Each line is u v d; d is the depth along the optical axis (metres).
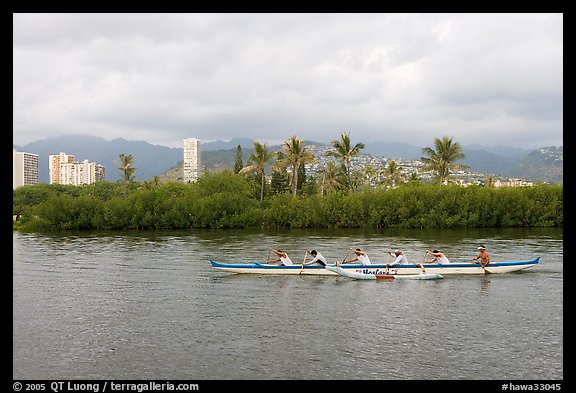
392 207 75.94
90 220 74.31
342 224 77.12
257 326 20.81
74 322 21.72
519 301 24.78
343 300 25.14
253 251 45.88
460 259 39.38
